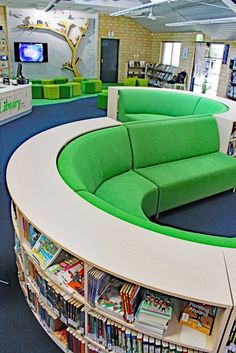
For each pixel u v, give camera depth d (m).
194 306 1.62
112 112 6.89
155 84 13.45
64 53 12.92
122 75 14.41
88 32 12.95
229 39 9.48
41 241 2.03
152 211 3.51
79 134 3.48
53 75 13.10
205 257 1.55
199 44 10.96
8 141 6.01
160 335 1.54
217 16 8.12
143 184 3.44
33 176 2.35
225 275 1.44
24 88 7.93
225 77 9.91
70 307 1.81
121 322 1.61
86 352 1.87
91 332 1.78
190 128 4.34
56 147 3.02
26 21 11.89
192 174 3.80
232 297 1.33
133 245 1.61
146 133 3.93
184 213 3.83
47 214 1.86
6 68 12.25
